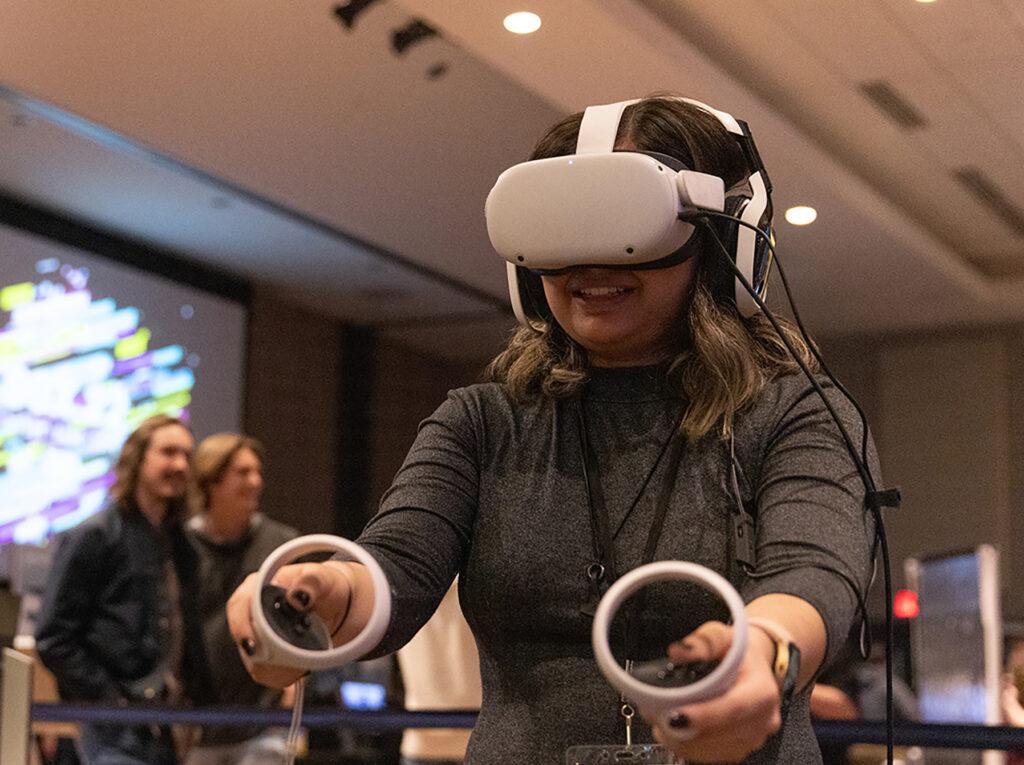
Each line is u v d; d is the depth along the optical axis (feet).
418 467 2.77
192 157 18.21
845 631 2.08
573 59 13.60
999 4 13.64
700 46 15.28
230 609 2.10
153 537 10.11
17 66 14.79
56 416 20.43
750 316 2.95
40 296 20.48
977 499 25.63
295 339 26.78
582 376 2.84
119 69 15.01
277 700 10.43
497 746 2.59
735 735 1.71
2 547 19.12
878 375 27.45
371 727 5.26
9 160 18.78
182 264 23.59
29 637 10.36
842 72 15.88
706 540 2.58
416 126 17.29
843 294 24.27
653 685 1.73
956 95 16.43
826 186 17.56
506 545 2.69
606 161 2.56
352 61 15.10
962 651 7.70
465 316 27.81
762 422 2.68
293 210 21.04
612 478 2.72
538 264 2.65
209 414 23.86
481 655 2.79
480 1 12.34
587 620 2.59
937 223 22.24
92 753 6.11
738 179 2.90
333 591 2.11
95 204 20.79
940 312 25.50
